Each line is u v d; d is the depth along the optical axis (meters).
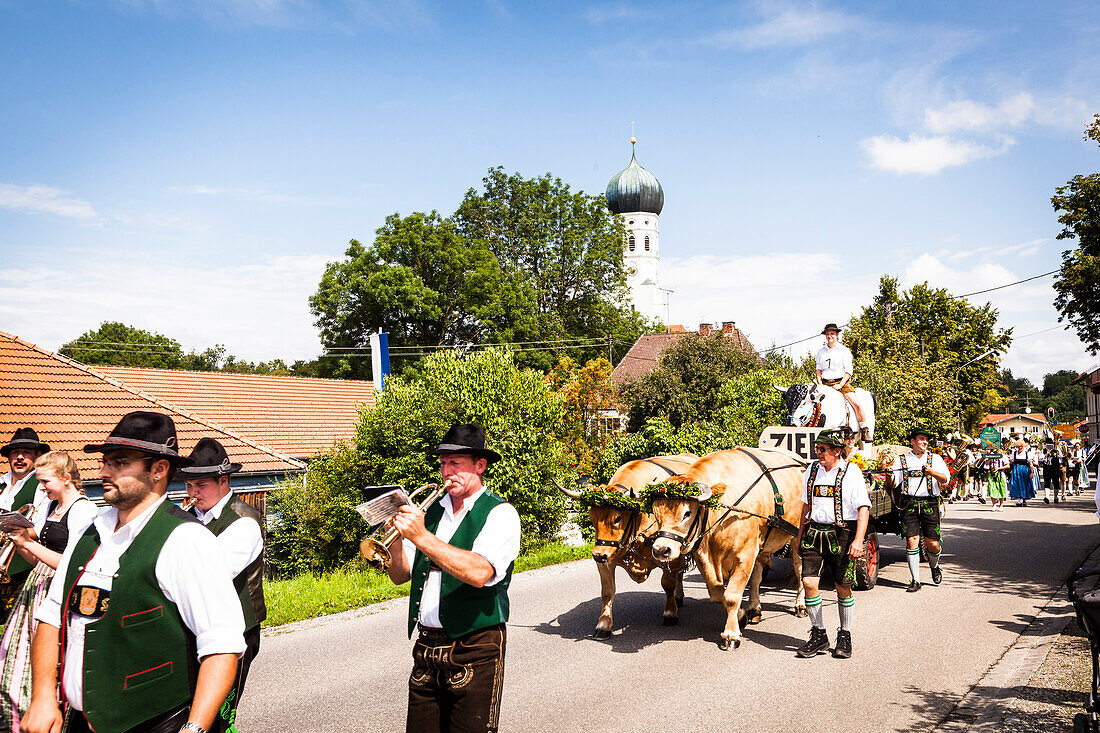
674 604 8.85
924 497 10.73
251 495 18.77
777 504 8.38
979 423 48.06
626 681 6.82
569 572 12.90
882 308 43.72
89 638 2.88
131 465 2.96
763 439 10.85
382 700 6.48
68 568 3.03
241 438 19.31
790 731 5.66
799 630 8.57
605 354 55.53
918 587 10.61
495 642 3.84
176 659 2.92
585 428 29.30
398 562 4.05
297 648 8.20
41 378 16.80
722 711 6.06
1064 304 14.09
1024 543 14.87
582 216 55.25
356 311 44.28
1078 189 13.52
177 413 18.59
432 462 17.09
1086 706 4.97
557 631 8.66
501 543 3.82
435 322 44.62
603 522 7.97
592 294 55.16
